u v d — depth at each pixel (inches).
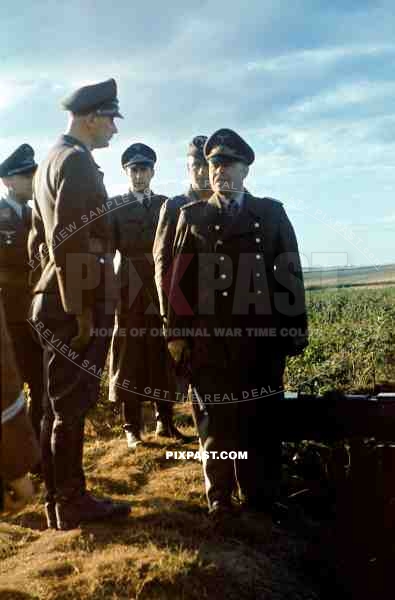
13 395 81.3
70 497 163.9
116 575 141.3
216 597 139.7
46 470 166.9
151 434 247.0
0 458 81.6
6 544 160.6
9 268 205.2
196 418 175.0
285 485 197.9
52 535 162.6
